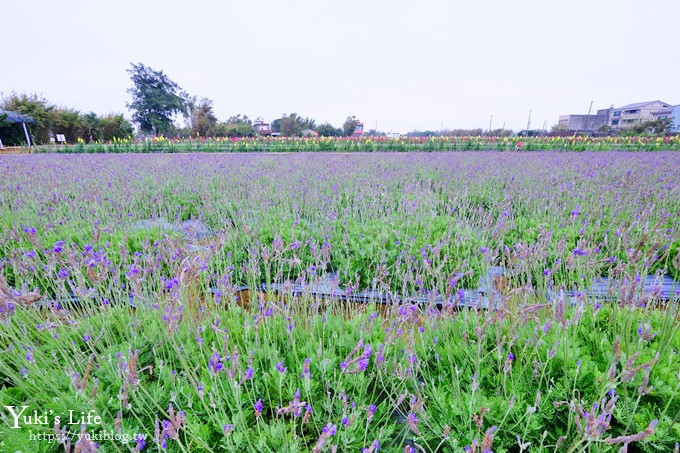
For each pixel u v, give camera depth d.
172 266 2.60
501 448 1.62
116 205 5.33
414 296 2.79
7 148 26.41
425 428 1.83
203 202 5.88
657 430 1.58
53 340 2.25
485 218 4.46
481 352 2.16
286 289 2.44
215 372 1.54
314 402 1.92
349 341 2.34
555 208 4.83
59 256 2.29
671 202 5.33
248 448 1.68
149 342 2.30
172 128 52.53
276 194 6.16
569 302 2.62
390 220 4.78
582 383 1.86
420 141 24.61
